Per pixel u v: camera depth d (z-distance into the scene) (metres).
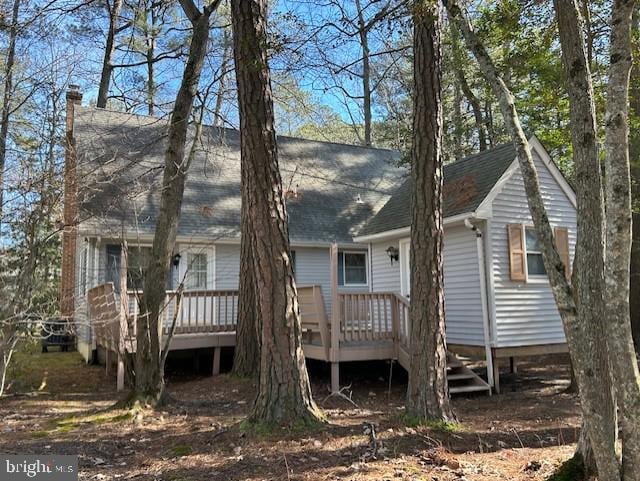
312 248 14.55
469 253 9.92
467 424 6.17
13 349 8.17
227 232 12.63
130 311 10.01
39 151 8.41
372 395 8.50
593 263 3.59
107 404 7.80
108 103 19.25
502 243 9.76
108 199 10.45
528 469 4.36
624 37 3.03
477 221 9.67
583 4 6.43
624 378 2.91
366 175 17.61
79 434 5.89
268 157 5.60
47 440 5.62
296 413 5.48
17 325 7.39
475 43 4.11
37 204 6.96
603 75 7.12
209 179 14.38
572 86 3.63
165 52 15.05
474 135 20.16
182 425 6.28
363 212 15.84
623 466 2.96
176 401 7.64
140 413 6.80
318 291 8.77
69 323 8.02
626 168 2.97
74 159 7.47
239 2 5.67
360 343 8.91
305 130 23.98
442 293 5.98
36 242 7.21
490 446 5.18
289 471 4.31
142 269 8.21
